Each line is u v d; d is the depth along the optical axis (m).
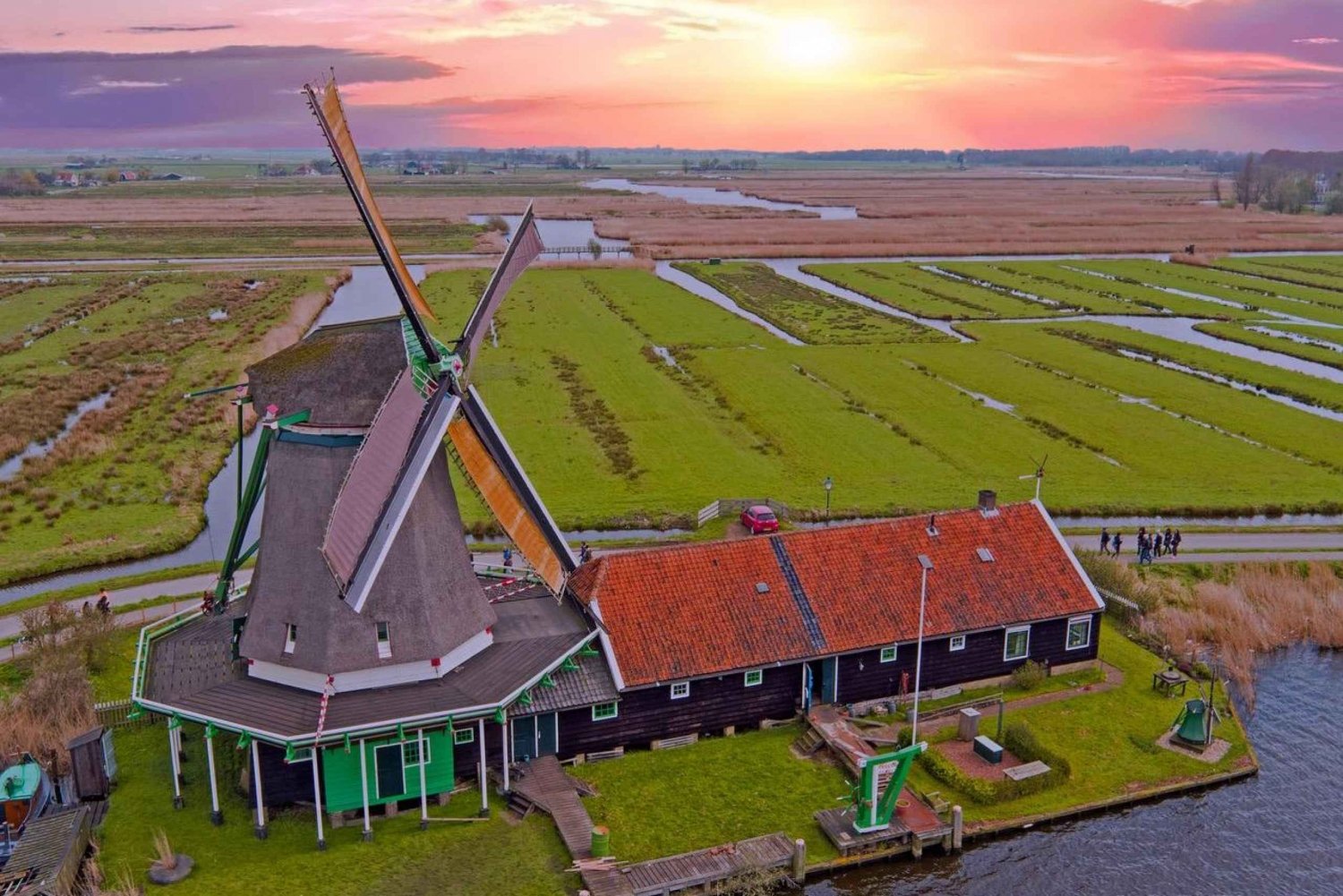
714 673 34.97
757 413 76.69
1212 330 107.19
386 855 29.88
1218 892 30.14
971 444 69.75
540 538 35.41
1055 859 31.39
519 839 30.70
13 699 36.66
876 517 56.91
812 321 112.25
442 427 31.33
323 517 31.34
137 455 67.50
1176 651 42.81
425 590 32.28
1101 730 37.03
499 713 31.17
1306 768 35.97
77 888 28.30
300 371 32.19
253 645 32.44
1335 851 31.81
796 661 36.00
